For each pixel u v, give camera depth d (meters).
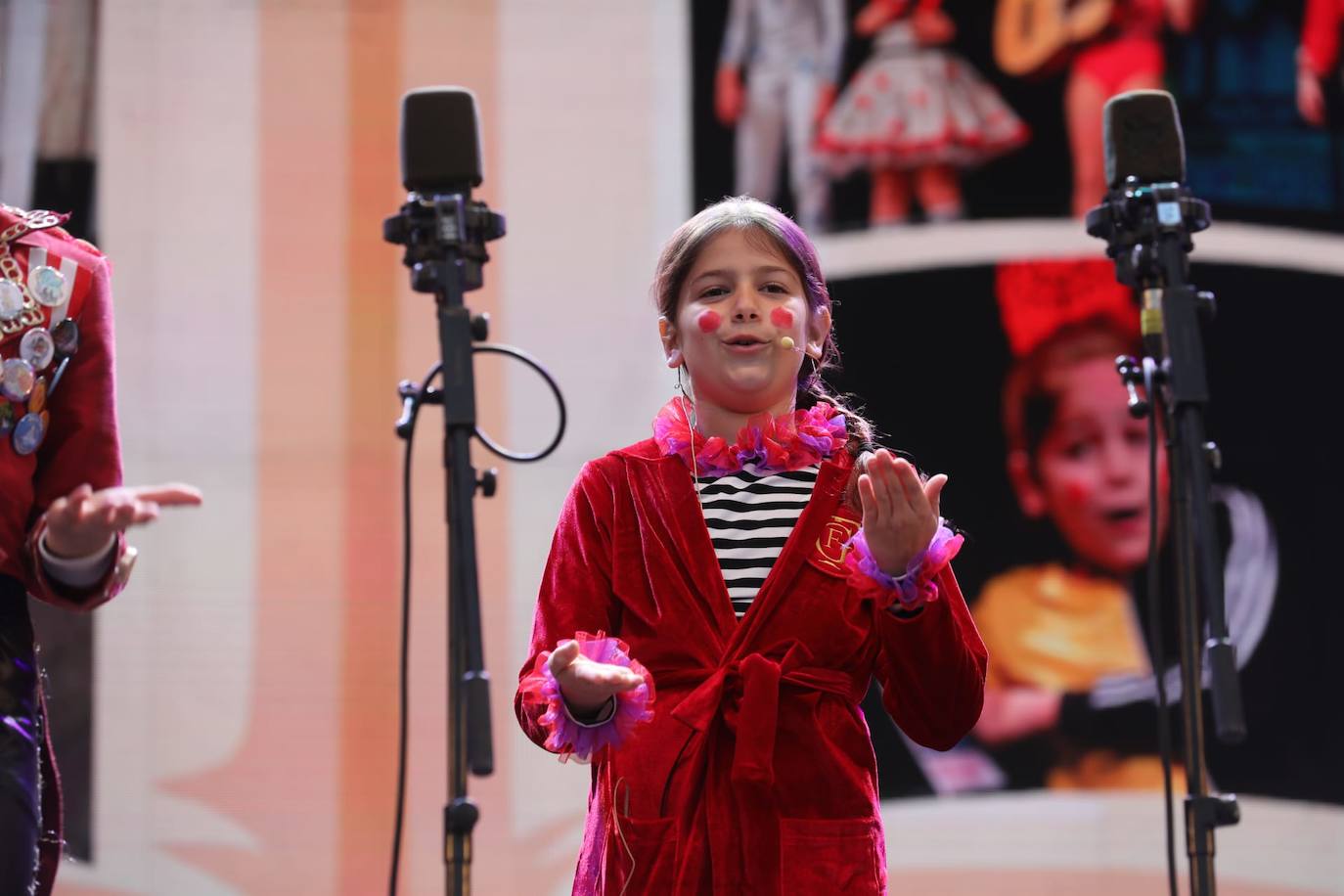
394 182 17.28
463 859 6.84
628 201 17.25
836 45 17.22
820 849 7.88
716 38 17.36
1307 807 16.17
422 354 17.02
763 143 17.19
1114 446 16.56
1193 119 17.06
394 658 16.47
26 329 7.43
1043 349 16.75
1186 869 15.88
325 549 16.62
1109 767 16.09
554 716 7.57
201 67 17.28
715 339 8.66
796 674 8.08
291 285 17.03
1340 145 17.06
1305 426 16.75
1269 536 16.61
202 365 16.86
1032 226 16.94
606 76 17.38
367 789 16.25
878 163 17.06
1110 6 17.17
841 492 8.57
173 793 16.14
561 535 8.80
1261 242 16.92
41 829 7.21
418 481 16.75
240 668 16.38
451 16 17.45
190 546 16.53
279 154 17.22
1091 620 16.33
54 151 17.05
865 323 16.83
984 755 16.12
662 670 8.25
